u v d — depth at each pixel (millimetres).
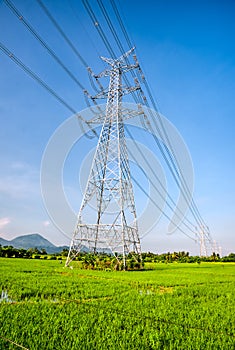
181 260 112125
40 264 50281
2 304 14477
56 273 33781
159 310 14570
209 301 18422
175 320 12812
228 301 18656
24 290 18672
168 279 31938
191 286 26375
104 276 33000
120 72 45969
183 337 10367
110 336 10062
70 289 20266
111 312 13766
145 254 124125
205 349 9234
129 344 9391
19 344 8992
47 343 9195
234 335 10883
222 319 13250
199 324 12273
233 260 122188
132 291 21016
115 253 45281
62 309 13891
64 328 10797
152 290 23000
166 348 9227
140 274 38000
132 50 39406
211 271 53094
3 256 83750
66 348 8883
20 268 38031
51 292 18641
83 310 13906
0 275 27359
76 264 54938
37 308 13719
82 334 10148
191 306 16172
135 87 42156
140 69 40188
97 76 44781
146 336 10336
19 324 10867
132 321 12305
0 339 9273
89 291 19875
